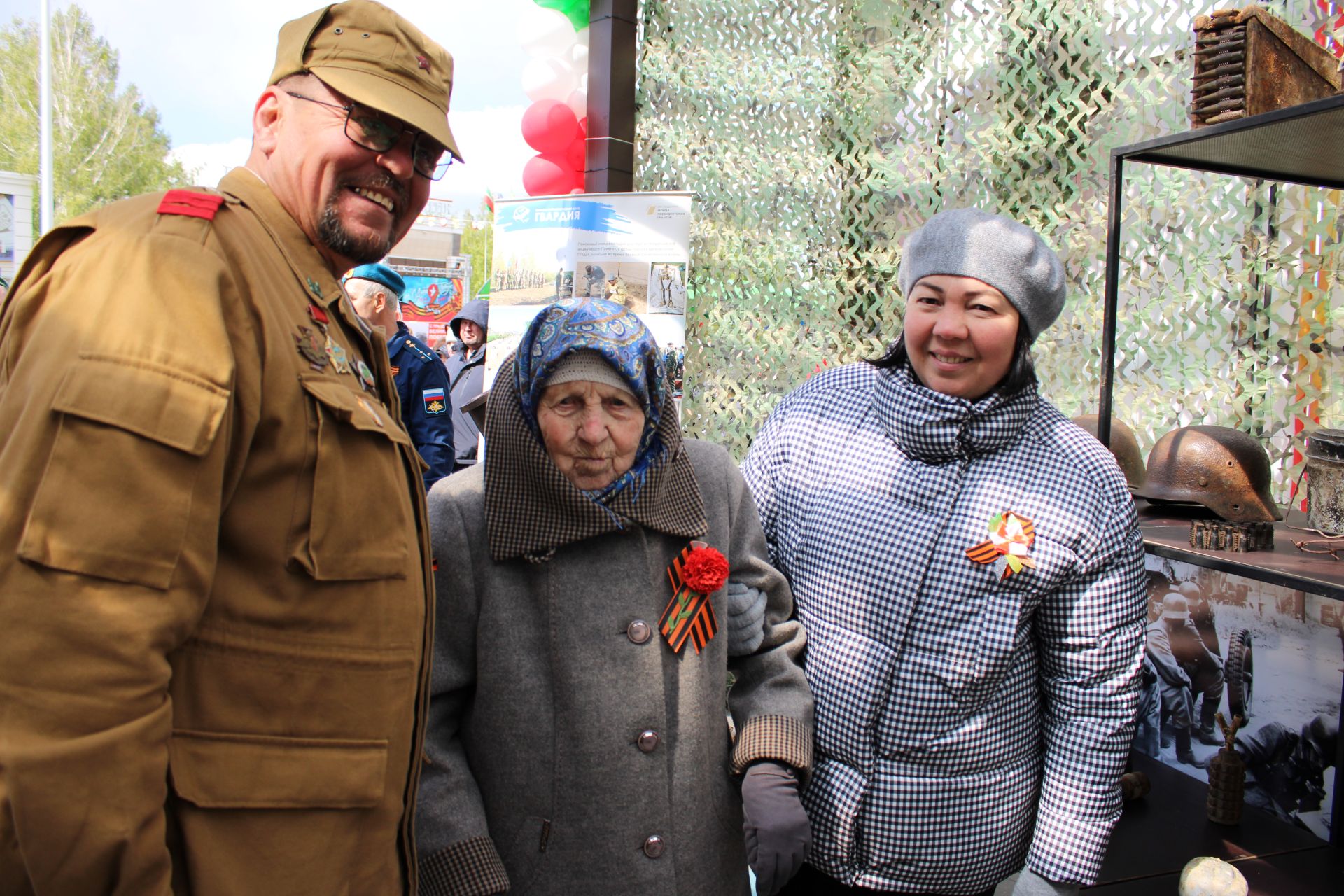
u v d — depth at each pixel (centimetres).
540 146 378
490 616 128
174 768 88
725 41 356
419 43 109
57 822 77
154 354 82
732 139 359
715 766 135
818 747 147
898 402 147
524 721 126
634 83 365
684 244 344
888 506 146
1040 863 141
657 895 125
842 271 343
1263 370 256
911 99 325
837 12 335
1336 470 178
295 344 96
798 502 157
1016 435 146
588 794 125
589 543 129
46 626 77
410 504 108
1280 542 175
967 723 142
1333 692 207
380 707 100
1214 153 186
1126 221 279
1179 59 266
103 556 78
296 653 94
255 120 108
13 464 79
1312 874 192
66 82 2383
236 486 90
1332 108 144
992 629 139
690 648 133
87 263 85
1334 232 241
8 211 1606
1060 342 296
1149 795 227
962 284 137
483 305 542
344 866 98
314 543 94
